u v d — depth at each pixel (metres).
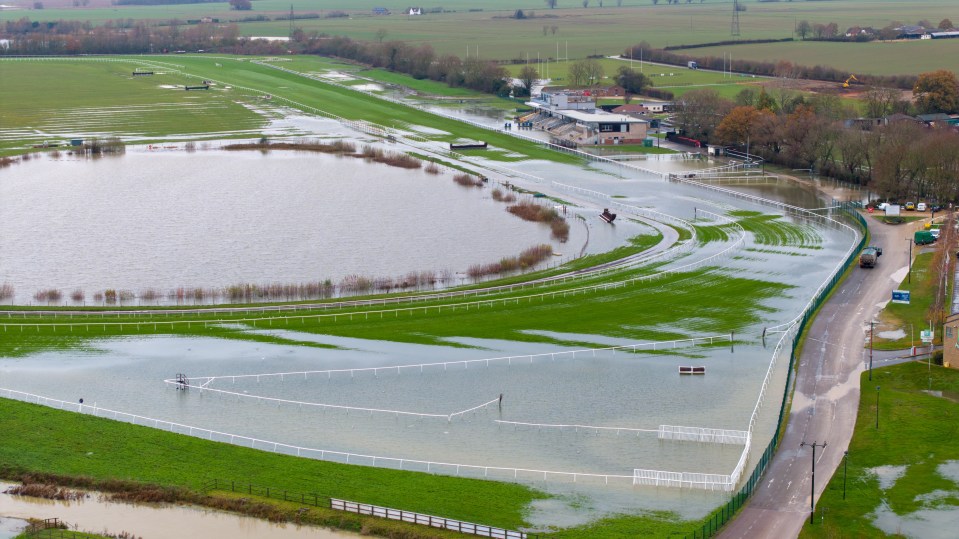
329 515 138.00
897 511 137.75
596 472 150.75
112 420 167.25
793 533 132.25
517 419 169.50
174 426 166.12
